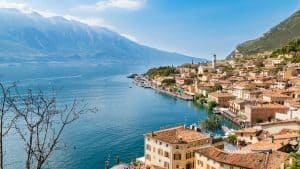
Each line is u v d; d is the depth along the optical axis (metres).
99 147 148.25
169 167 104.88
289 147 98.62
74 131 173.00
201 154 94.31
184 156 104.12
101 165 127.00
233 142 135.00
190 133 112.50
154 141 109.88
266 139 115.56
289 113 171.25
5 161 117.31
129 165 118.56
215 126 181.75
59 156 132.38
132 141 159.00
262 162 83.38
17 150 126.69
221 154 90.94
